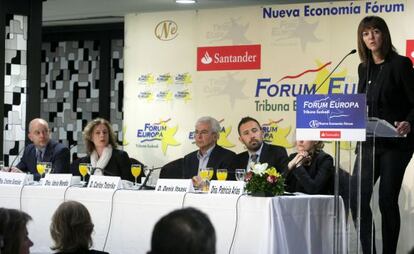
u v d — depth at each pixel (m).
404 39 6.68
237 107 7.39
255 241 3.96
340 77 6.91
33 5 7.64
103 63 9.75
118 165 5.92
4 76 7.45
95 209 4.55
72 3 8.40
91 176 4.71
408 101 5.75
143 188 4.77
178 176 6.05
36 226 4.76
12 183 4.93
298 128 4.09
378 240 5.90
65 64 10.04
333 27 6.96
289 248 4.07
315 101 4.04
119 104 9.72
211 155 5.94
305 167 5.34
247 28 7.36
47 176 4.90
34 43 7.65
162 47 7.81
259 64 7.29
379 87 5.74
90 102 9.91
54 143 6.27
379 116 5.73
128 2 8.35
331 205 4.51
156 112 7.84
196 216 1.54
